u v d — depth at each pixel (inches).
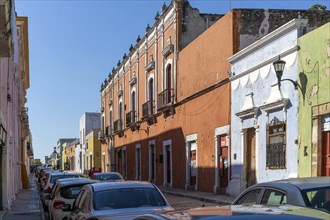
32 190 1406.3
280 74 643.5
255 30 857.5
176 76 1200.8
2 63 649.6
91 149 2947.8
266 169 709.9
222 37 895.1
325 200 209.3
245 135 786.2
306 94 605.6
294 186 221.5
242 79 799.7
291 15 874.8
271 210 130.0
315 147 581.3
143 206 302.2
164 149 1314.0
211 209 136.4
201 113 1011.9
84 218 291.6
